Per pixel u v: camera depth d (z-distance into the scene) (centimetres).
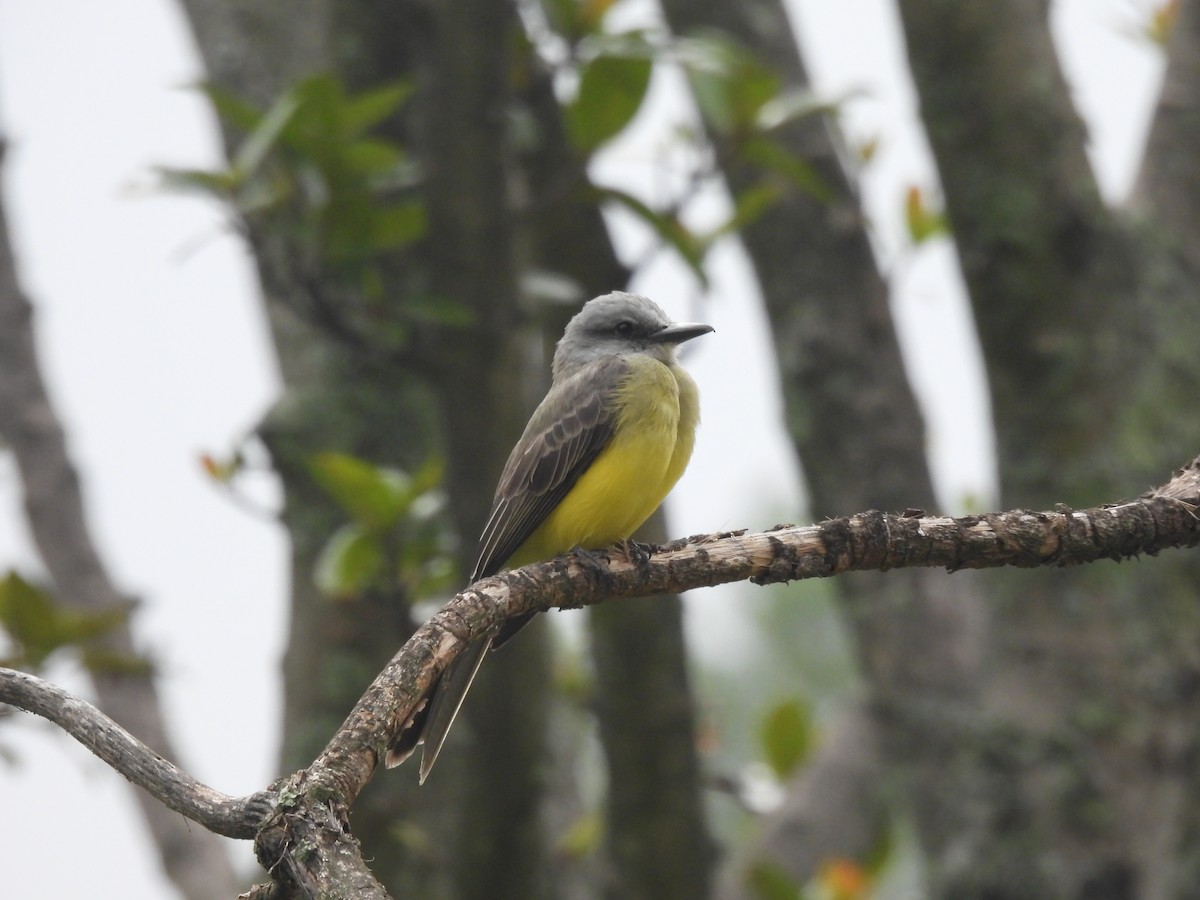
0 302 1445
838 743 1560
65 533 1414
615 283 1247
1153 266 1229
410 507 1083
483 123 1041
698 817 1187
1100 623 1187
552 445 1031
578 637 1581
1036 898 1163
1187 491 802
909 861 1775
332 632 1180
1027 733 1187
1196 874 1112
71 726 615
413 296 1047
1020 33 1208
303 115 1067
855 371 1422
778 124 1151
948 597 1411
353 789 591
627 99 1109
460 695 873
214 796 586
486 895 1073
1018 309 1205
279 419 1213
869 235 1440
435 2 1038
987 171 1207
